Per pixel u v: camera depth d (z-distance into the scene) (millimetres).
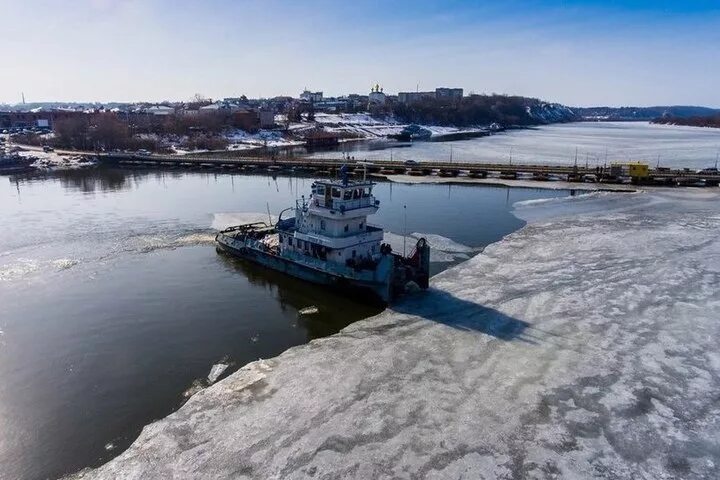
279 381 26297
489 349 29438
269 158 130625
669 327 32031
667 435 22031
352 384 25781
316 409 23703
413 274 38062
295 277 43406
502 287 39719
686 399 24562
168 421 23141
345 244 39500
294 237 43219
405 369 27219
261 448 21062
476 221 64312
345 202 39438
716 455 20844
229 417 23297
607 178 93500
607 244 51000
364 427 22312
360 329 32656
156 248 52781
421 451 20812
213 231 59781
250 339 32312
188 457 20625
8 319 35344
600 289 38656
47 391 26484
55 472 20453
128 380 27484
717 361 27969
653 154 150750
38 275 44250
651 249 48906
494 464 20141
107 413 24516
